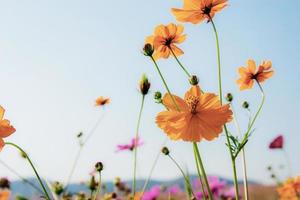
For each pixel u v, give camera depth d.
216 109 0.46
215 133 0.45
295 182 0.98
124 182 0.98
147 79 0.60
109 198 0.86
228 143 0.44
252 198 1.28
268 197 1.25
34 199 0.65
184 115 0.46
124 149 0.93
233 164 0.44
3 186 0.75
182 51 0.56
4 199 0.73
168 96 0.47
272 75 0.61
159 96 0.50
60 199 0.62
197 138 0.45
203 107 0.47
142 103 0.60
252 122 0.46
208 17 0.50
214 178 0.90
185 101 0.48
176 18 0.51
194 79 0.48
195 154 0.47
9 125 0.47
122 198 0.93
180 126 0.45
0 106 0.47
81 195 0.76
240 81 0.61
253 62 0.61
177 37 0.55
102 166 0.61
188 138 0.45
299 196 0.98
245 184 0.49
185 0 0.50
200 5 0.50
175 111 0.46
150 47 0.50
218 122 0.45
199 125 0.45
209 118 0.46
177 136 0.45
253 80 0.61
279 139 0.90
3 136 0.46
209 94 0.47
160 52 0.56
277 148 0.91
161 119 0.46
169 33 0.55
